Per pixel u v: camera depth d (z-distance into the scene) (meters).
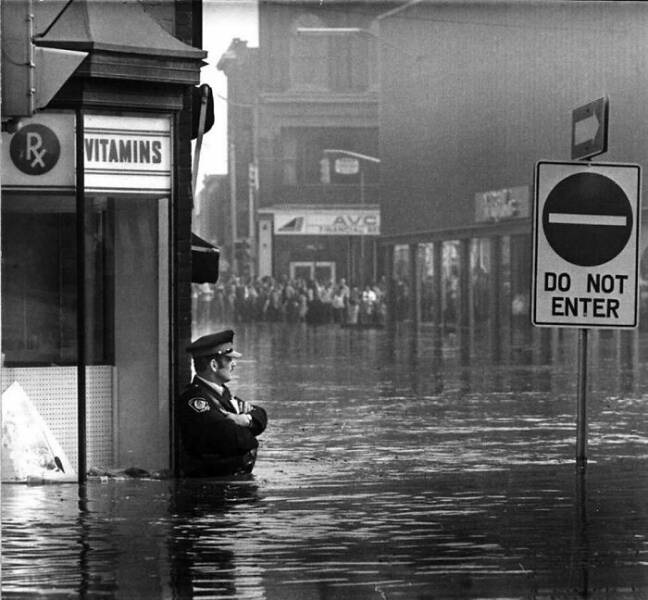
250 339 82.38
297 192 147.88
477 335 83.31
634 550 13.70
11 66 13.09
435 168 102.81
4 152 18.77
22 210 19.77
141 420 19.94
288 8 147.00
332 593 11.70
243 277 142.25
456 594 11.67
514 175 91.12
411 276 109.19
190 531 14.86
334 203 148.00
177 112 19.33
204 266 22.16
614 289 17.80
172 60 19.05
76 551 13.70
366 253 144.00
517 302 91.12
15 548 13.82
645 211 76.12
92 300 20.08
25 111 13.11
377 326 102.19
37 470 19.23
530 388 40.66
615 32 78.75
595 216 17.75
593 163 17.72
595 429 28.48
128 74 18.83
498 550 13.68
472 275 99.00
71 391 19.78
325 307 113.88
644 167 76.00
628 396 37.34
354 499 17.41
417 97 105.12
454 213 99.81
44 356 19.86
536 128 87.94
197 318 136.12
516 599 11.51
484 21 94.12
